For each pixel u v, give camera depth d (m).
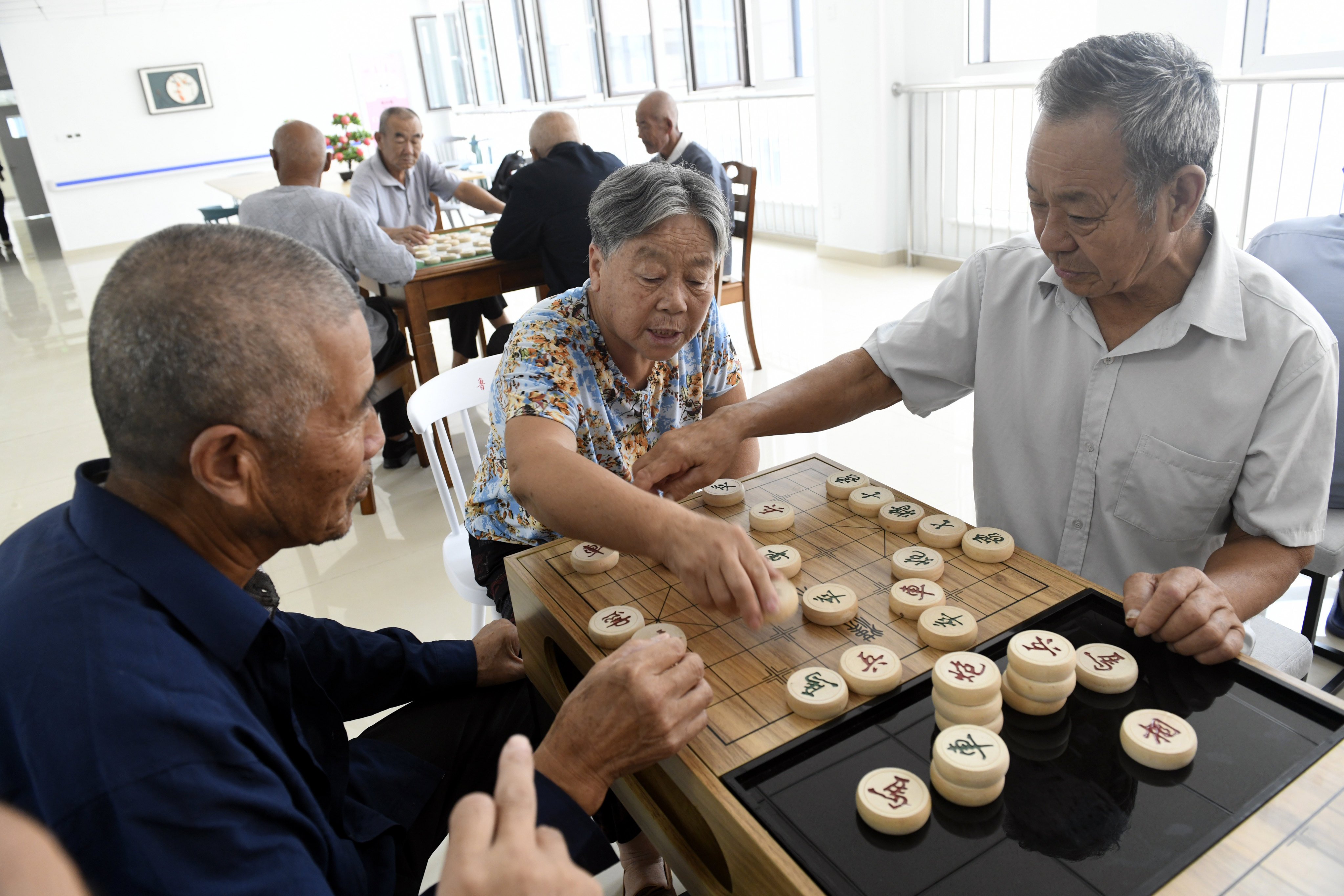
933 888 0.67
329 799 0.95
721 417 1.31
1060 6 4.42
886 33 5.13
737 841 0.75
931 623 0.95
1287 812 0.70
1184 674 0.87
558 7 8.74
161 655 0.73
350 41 11.19
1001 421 1.34
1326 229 1.65
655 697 0.81
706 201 1.20
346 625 2.37
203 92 10.48
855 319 4.68
